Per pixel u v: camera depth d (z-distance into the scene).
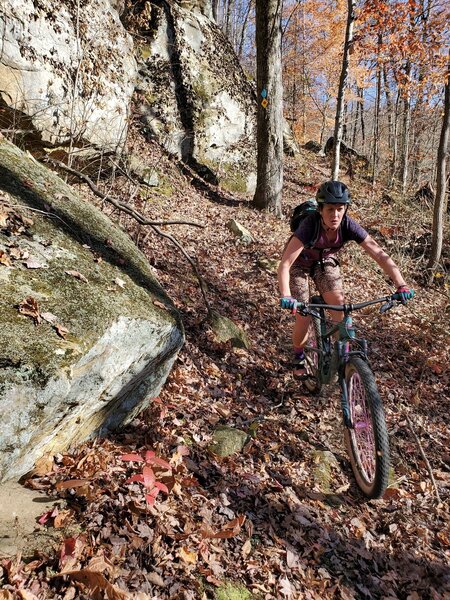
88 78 6.95
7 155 3.82
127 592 1.94
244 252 7.66
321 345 3.71
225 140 12.17
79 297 2.68
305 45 22.92
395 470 3.53
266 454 3.29
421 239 11.13
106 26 7.66
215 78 12.16
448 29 9.69
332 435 3.76
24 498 2.21
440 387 5.13
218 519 2.58
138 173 8.57
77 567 1.97
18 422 1.99
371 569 2.59
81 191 6.71
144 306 3.04
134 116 10.01
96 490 2.40
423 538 2.86
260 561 2.40
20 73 5.61
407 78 11.02
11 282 2.50
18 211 3.17
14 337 2.13
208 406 3.71
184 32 11.80
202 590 2.12
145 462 2.50
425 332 6.48
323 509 2.93
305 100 27.28
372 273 8.47
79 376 2.33
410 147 22.55
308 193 15.04
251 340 5.14
